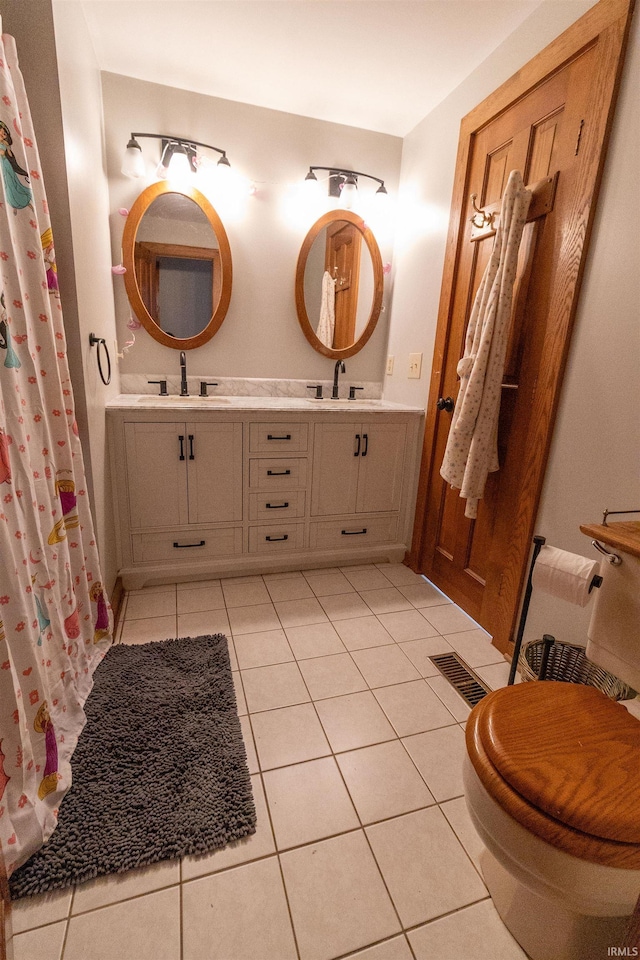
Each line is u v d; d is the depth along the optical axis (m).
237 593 2.22
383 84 2.11
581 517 1.48
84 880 0.98
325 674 1.66
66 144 1.37
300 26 1.76
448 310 2.15
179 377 2.50
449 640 1.90
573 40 1.42
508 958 0.89
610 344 1.36
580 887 0.69
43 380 1.25
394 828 1.12
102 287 1.98
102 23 1.77
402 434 2.45
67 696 1.33
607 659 1.00
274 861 1.04
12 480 1.01
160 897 0.96
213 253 2.40
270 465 2.26
